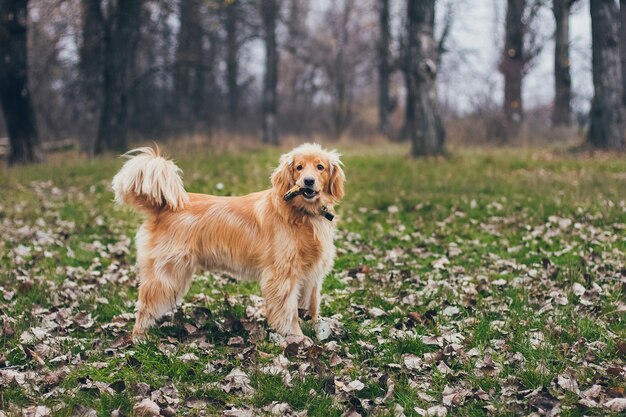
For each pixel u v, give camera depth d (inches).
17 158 717.3
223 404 156.5
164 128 1107.9
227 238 199.3
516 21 1103.0
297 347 184.4
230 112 1459.2
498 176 511.5
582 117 1213.7
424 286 247.4
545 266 262.1
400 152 812.0
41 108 1064.8
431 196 426.0
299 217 196.2
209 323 206.8
